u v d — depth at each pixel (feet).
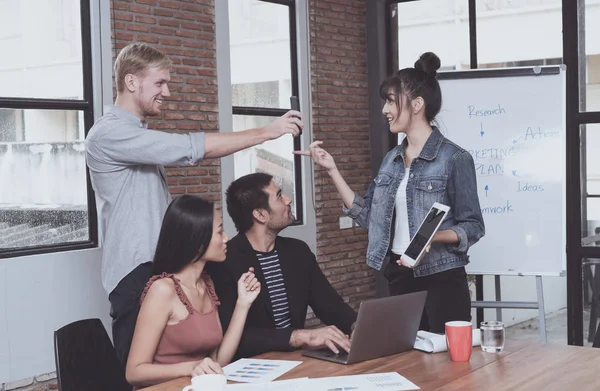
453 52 20.79
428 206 10.23
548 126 14.93
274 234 9.91
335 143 21.79
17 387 14.42
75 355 7.54
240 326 8.79
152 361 8.20
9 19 14.99
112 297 9.88
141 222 9.86
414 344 8.47
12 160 14.96
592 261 17.98
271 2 20.45
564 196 14.76
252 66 20.04
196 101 18.02
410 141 10.54
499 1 19.84
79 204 15.98
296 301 9.86
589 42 18.21
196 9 18.01
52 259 14.94
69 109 15.79
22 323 14.47
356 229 22.61
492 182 15.30
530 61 19.44
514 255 15.08
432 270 10.17
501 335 8.18
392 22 22.04
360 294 22.71
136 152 9.61
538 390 6.75
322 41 21.48
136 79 9.97
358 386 6.96
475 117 15.47
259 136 10.00
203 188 18.12
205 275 9.00
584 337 18.15
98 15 15.99
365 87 22.81
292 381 7.15
